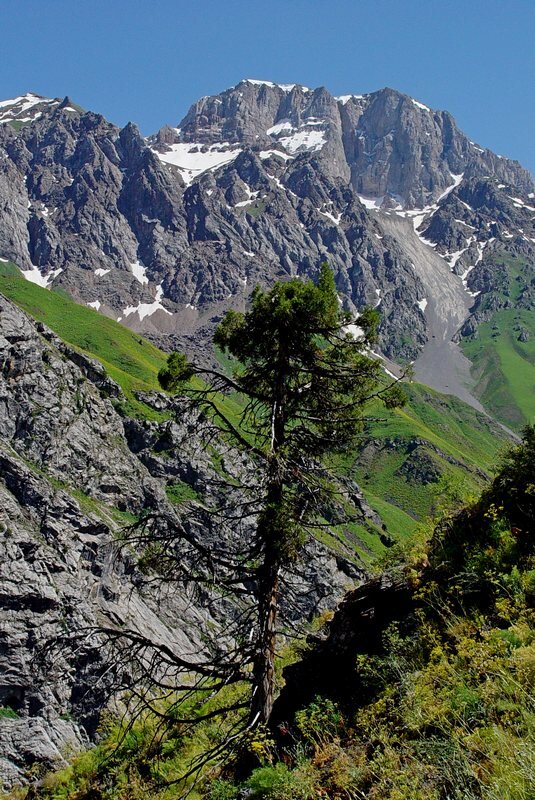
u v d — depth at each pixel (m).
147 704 12.34
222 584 12.59
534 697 7.09
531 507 11.23
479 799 6.30
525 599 9.42
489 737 6.84
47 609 45.25
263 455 13.03
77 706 38.28
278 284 14.55
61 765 34.44
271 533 12.48
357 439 15.04
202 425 14.01
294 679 13.07
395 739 8.20
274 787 8.55
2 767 34.25
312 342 14.48
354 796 7.75
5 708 38.47
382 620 12.15
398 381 14.40
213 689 12.33
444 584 11.41
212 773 12.53
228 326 14.87
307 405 14.61
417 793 6.79
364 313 14.61
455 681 8.43
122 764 15.76
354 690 11.24
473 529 12.01
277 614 13.15
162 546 12.77
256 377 14.59
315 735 10.27
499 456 12.57
